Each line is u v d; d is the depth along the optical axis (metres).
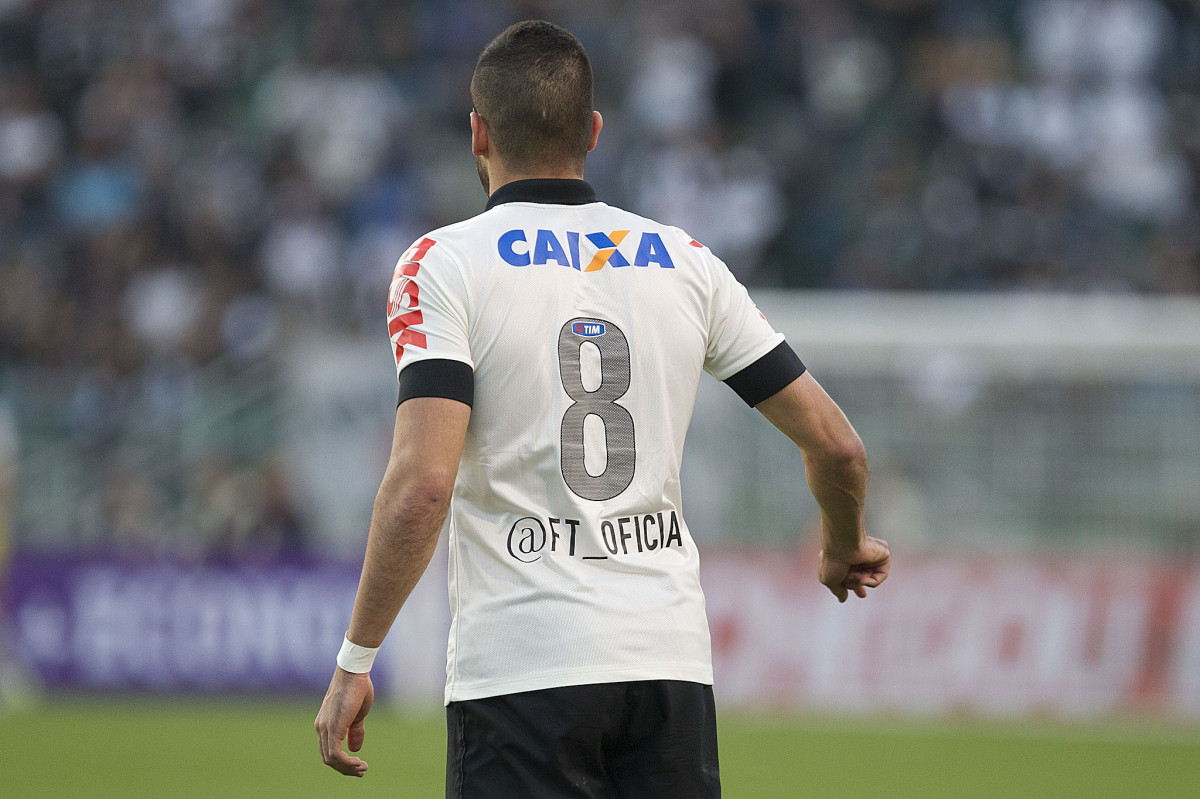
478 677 8.49
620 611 8.52
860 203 51.81
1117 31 54.16
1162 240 50.78
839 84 55.31
